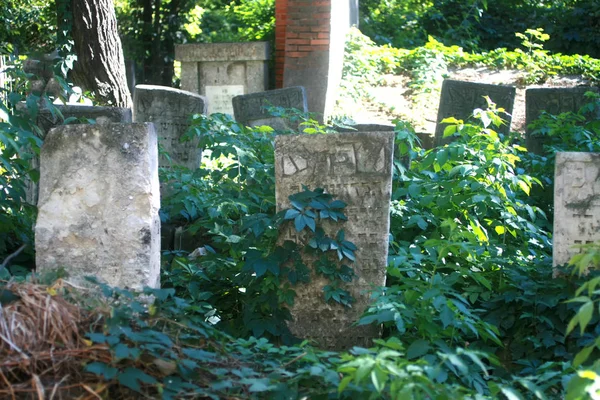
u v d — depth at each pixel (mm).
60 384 3568
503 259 6008
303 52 12742
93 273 5293
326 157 5711
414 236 6805
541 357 5359
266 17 17922
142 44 18172
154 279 5406
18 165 6312
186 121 9328
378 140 5652
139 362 3768
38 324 3697
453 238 5250
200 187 7500
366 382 3699
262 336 5602
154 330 4078
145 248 5258
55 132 5293
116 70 11648
